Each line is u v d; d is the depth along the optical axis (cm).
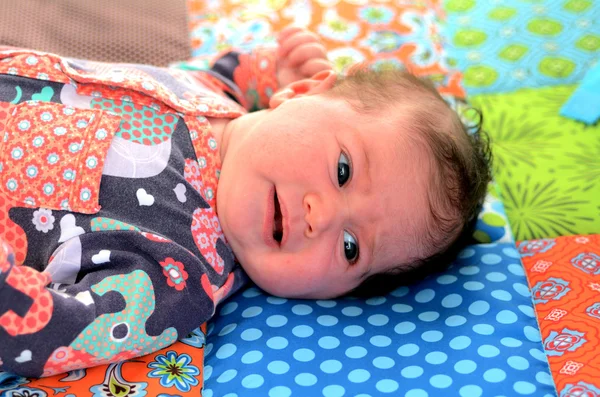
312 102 121
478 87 170
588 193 141
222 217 117
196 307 109
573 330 110
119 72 122
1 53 112
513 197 143
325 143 114
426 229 119
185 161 117
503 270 123
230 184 116
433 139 119
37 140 105
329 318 115
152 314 104
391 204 114
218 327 117
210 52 164
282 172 112
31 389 96
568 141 153
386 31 172
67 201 104
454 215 121
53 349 94
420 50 169
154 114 116
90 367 101
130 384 99
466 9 185
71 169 105
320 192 111
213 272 115
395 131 118
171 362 106
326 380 102
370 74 133
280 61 153
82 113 109
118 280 103
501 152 151
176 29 163
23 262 105
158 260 106
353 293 124
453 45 177
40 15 151
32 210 104
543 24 179
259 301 120
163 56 159
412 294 121
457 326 111
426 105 125
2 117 107
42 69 111
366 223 114
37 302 92
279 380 102
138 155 111
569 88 167
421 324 112
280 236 121
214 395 101
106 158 108
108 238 104
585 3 181
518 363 103
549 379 101
